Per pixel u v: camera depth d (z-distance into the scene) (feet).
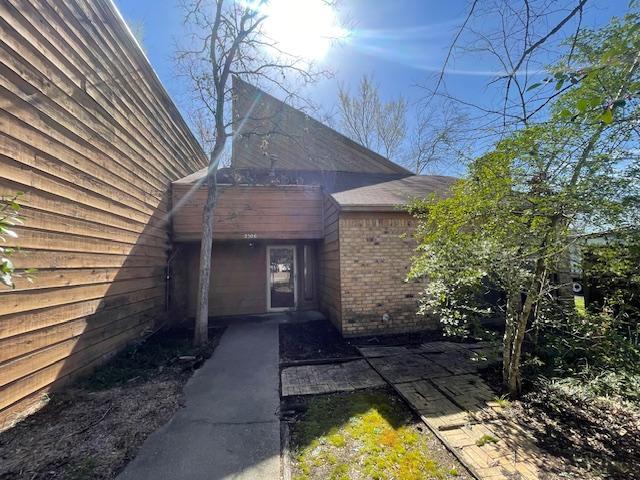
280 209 26.37
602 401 10.61
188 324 25.64
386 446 8.81
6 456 8.33
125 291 17.60
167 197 24.31
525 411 10.54
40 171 11.33
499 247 10.37
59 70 12.44
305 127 32.24
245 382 13.47
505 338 12.14
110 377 13.82
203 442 9.11
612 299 10.05
